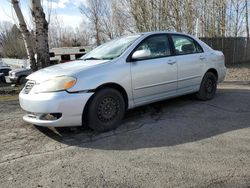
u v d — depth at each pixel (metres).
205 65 6.25
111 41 5.78
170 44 5.65
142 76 5.01
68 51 17.28
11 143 4.26
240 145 3.86
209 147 3.83
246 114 5.29
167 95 5.54
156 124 4.89
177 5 17.80
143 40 5.22
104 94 4.51
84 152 3.83
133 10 19.73
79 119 4.30
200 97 6.35
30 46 9.47
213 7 18.53
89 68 4.48
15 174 3.29
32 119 4.37
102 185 2.97
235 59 17.59
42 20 8.50
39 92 4.23
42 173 3.29
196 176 3.07
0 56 60.03
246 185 2.87
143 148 3.88
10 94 8.15
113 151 3.83
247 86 8.46
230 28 19.30
